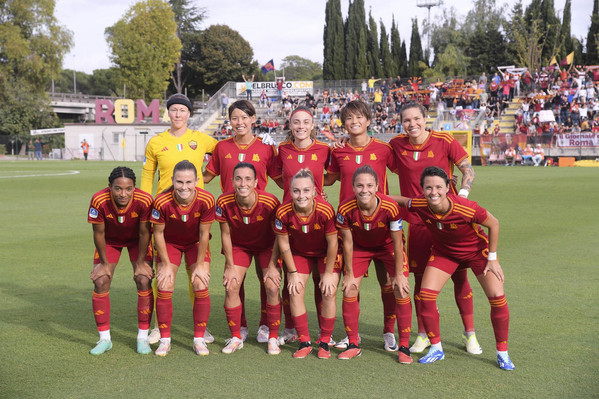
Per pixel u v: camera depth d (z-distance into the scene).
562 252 8.12
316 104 42.06
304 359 4.35
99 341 4.49
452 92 38.56
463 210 4.13
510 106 38.12
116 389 3.70
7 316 5.35
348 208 4.39
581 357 4.23
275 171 5.43
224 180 5.35
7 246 8.84
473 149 33.59
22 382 3.81
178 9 71.81
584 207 13.23
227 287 4.62
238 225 4.64
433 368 4.10
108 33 72.00
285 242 4.48
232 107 5.25
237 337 4.64
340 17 59.66
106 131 46.97
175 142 5.36
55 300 5.91
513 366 4.05
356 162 5.07
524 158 32.59
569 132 33.41
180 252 4.80
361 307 5.74
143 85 61.84
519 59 54.09
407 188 5.12
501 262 7.47
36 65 51.50
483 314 5.37
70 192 17.80
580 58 53.06
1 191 18.11
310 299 6.12
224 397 3.56
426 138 5.00
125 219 4.51
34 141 52.75
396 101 40.28
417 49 59.84
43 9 51.44
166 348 4.46
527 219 11.34
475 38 56.38
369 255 4.63
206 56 69.31
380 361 4.29
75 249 8.62
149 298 4.60
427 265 4.46
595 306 5.52
